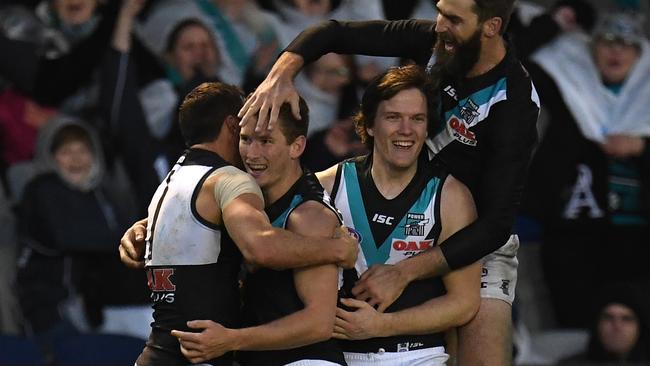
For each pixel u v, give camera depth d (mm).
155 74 28984
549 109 30438
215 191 16734
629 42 30766
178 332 16438
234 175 16750
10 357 25469
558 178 30094
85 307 26719
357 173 18297
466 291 18156
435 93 18016
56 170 26938
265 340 16484
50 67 28000
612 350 28594
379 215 18062
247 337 16438
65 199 26781
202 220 16750
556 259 30047
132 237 18391
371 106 17938
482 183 18156
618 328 28547
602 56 30828
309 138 28422
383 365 17953
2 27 29375
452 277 18094
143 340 26531
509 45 18250
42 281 26453
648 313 28594
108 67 27906
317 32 18406
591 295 29938
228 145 17453
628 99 30766
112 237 27016
